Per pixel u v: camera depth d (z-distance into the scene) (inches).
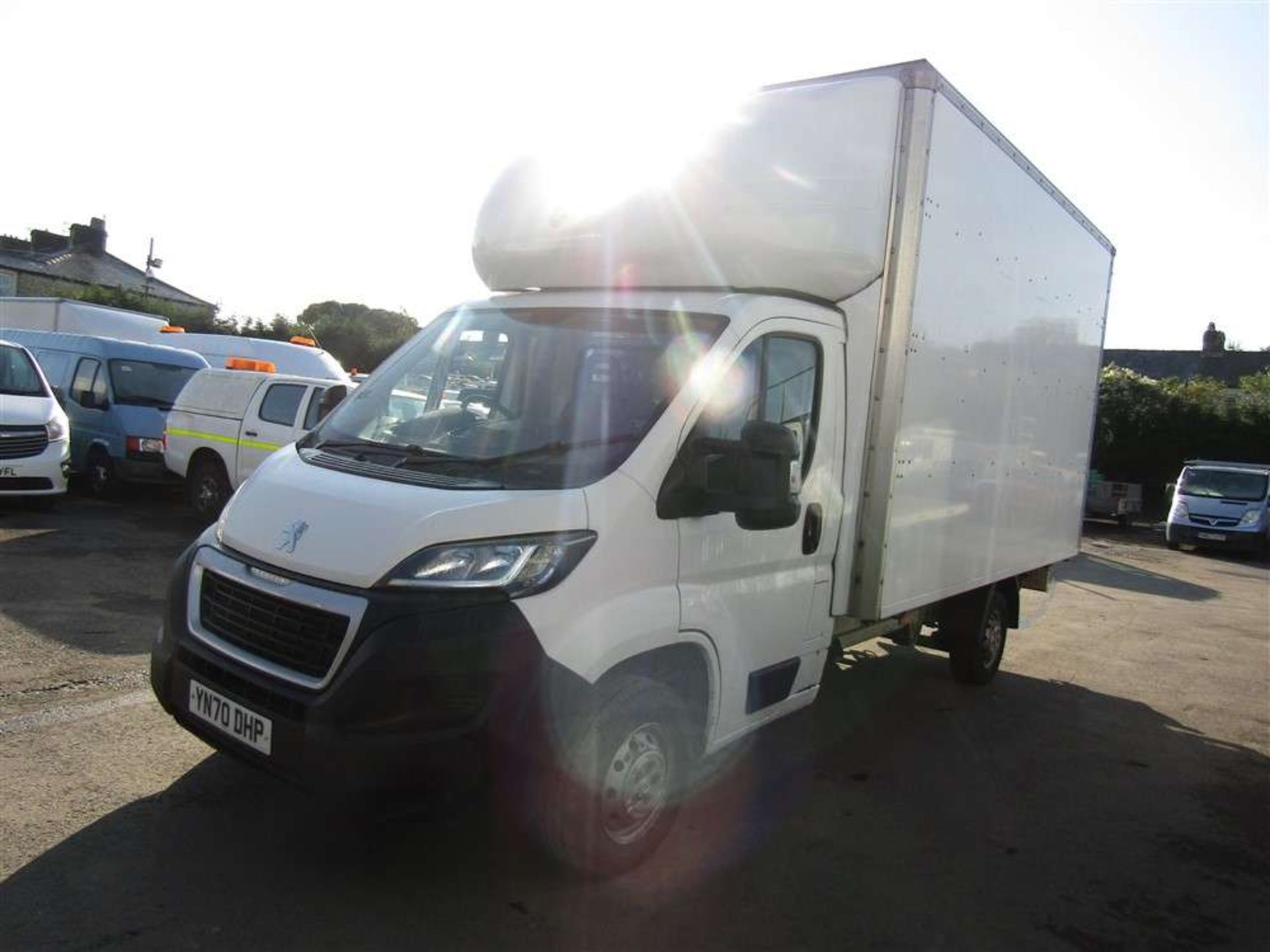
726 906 143.0
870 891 152.8
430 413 161.5
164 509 475.8
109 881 132.3
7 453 387.2
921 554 204.7
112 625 254.4
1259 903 160.7
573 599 127.0
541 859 138.3
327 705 119.0
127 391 492.7
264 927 124.9
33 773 163.5
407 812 119.7
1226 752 245.6
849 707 258.7
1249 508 788.0
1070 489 308.3
